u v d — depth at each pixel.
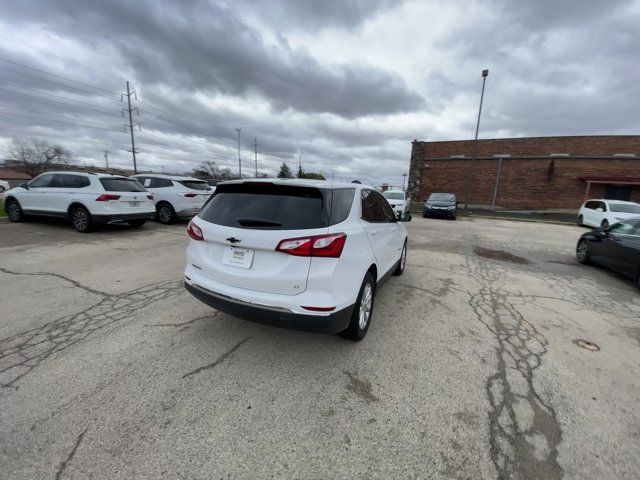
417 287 4.97
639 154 20.75
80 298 4.03
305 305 2.49
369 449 1.94
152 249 6.72
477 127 20.41
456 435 2.06
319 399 2.34
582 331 3.63
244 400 2.30
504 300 4.56
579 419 2.23
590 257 6.85
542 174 22.67
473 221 16.97
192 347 2.96
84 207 7.88
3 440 1.90
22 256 5.87
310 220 2.59
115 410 2.16
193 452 1.87
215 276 2.84
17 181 54.53
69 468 1.75
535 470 1.83
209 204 3.11
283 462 1.83
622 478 1.81
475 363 2.87
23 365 2.62
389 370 2.72
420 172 26.33
